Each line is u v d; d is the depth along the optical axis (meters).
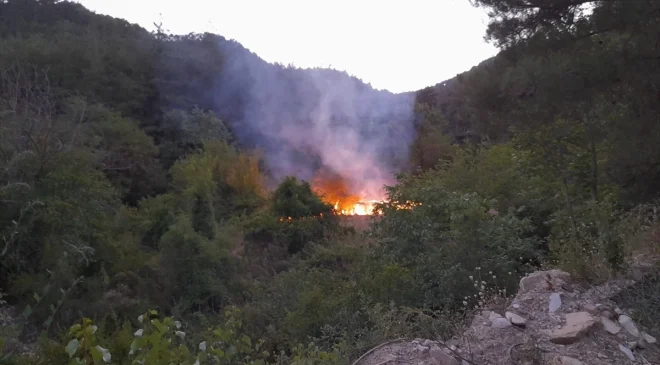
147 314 3.35
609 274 5.23
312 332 7.23
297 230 17.02
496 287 6.39
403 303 7.03
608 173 9.79
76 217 11.44
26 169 11.35
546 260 7.68
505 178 12.04
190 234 12.45
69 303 9.15
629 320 4.48
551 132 10.00
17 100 14.88
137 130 27.47
